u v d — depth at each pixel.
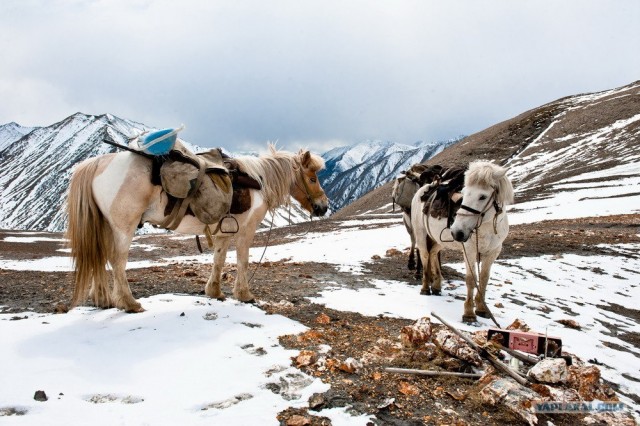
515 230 21.64
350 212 86.75
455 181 7.51
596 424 3.95
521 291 9.97
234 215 6.79
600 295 10.30
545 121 91.88
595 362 5.81
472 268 7.04
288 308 7.14
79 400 3.78
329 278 10.48
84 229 5.75
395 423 3.71
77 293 5.82
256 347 5.14
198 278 9.55
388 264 13.11
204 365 4.55
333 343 5.47
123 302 6.11
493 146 87.12
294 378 4.38
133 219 5.91
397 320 6.89
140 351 4.84
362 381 4.41
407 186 10.49
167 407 3.73
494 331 5.45
